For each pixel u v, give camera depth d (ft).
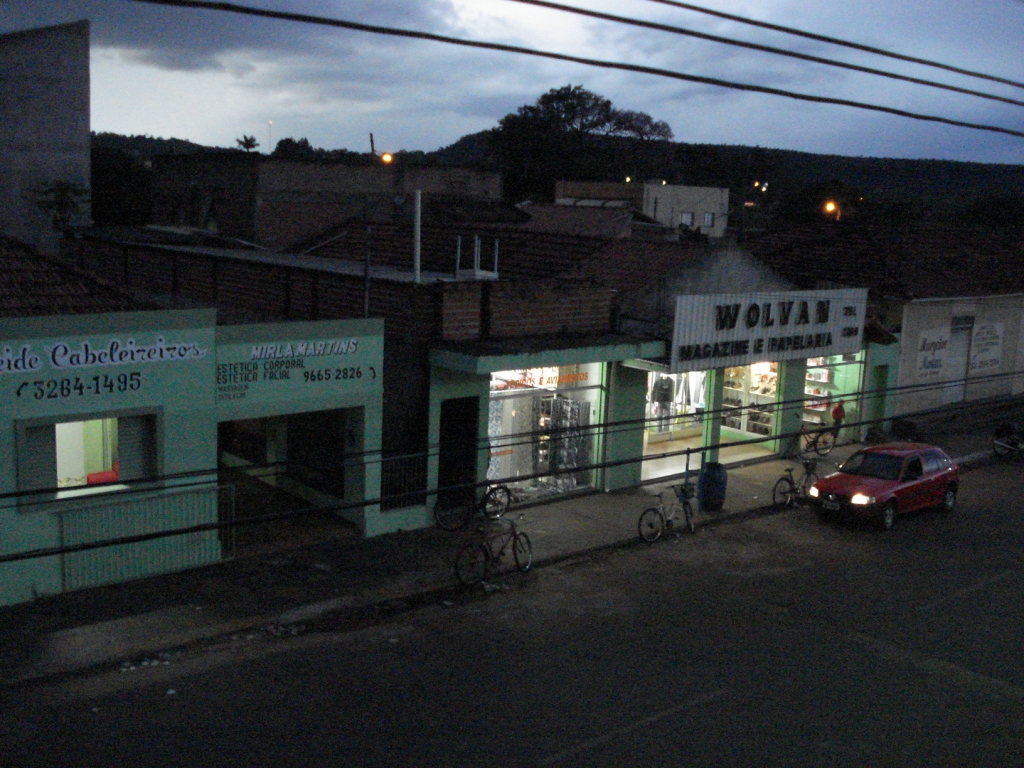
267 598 46.26
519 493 65.26
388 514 56.65
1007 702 38.78
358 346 54.13
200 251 81.76
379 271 70.28
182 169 106.01
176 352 47.16
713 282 73.26
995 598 51.21
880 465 67.21
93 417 44.80
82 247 88.94
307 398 52.37
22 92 88.58
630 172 249.14
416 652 41.42
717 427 71.31
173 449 47.83
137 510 47.01
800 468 79.56
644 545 58.59
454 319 57.82
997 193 245.65
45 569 44.34
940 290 95.66
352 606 46.19
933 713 37.45
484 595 49.01
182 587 46.85
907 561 57.31
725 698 37.96
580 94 254.47
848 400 88.89
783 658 42.37
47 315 45.78
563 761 32.24
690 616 47.19
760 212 230.07
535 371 64.39
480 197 126.21
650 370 65.41
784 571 54.80
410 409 57.21
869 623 47.09
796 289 79.66
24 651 38.96
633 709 36.60
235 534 52.85
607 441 68.23
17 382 42.34
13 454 42.63
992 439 96.27
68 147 91.97
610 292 66.39
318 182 102.17
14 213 89.71
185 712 34.78
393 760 31.86
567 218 145.28
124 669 38.29
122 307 49.65
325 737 33.27
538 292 61.93
